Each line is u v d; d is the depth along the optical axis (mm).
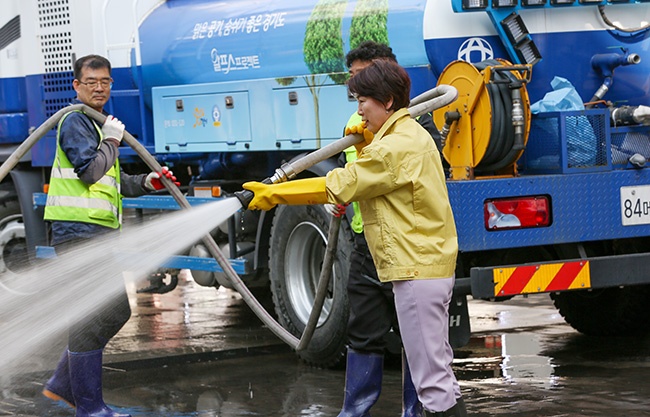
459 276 7254
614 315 8891
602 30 7898
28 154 10656
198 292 12211
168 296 11992
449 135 7219
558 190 7270
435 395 5445
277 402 7246
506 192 7137
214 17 9227
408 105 5633
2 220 11172
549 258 7797
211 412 7062
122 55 9977
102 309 6633
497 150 7070
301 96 8234
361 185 5305
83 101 6785
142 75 9742
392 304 6172
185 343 9344
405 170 5324
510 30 7438
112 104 9992
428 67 7562
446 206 5445
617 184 7430
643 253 7535
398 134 5414
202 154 9562
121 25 10023
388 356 8250
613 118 7602
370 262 6102
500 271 7027
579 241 7352
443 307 5438
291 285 8430
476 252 7547
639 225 7504
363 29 7859
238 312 10773
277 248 8477
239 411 7051
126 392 7719
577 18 7812
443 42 7469
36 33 10469
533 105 7504
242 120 8742
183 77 9383
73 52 10219
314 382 7770
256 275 8953
